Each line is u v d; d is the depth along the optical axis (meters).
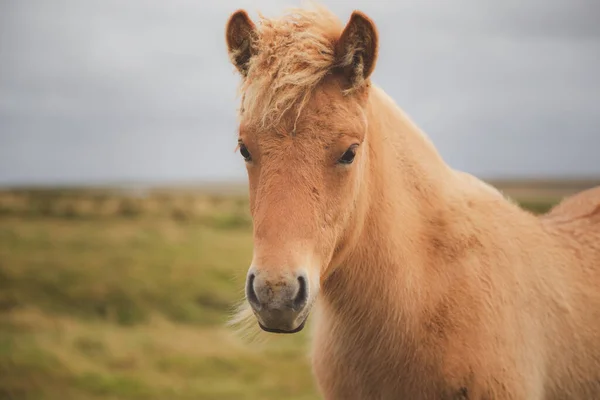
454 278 3.07
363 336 3.13
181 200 45.69
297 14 2.83
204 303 17.75
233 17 2.83
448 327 3.00
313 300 2.61
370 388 3.16
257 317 2.58
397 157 3.20
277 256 2.53
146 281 19.20
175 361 12.38
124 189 141.75
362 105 2.78
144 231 31.33
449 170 3.44
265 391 10.63
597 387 3.31
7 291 17.70
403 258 3.06
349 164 2.70
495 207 3.38
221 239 28.84
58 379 10.89
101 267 20.83
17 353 11.82
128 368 11.91
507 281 3.12
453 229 3.16
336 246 2.91
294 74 2.62
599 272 3.43
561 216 3.73
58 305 17.09
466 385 2.95
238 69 2.88
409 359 3.04
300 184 2.60
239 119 2.86
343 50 2.72
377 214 3.05
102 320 16.38
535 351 3.13
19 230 30.55
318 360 3.34
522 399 3.03
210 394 10.41
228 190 142.50
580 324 3.27
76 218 37.25
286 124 2.63
